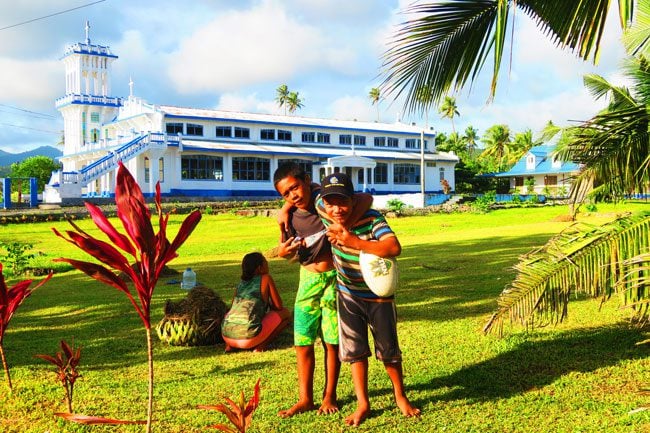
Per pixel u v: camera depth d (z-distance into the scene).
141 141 38.25
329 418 3.69
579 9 4.27
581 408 3.70
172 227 23.59
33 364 5.09
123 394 4.23
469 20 4.98
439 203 40.78
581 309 6.48
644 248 4.32
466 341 5.35
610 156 4.59
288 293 8.34
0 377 4.71
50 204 33.88
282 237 3.85
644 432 3.28
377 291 3.51
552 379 4.25
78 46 49.44
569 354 4.81
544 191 50.69
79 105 48.56
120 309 7.66
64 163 50.91
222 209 34.19
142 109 42.56
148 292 2.19
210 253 15.04
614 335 5.31
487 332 4.41
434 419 3.61
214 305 5.70
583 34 4.32
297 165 3.73
